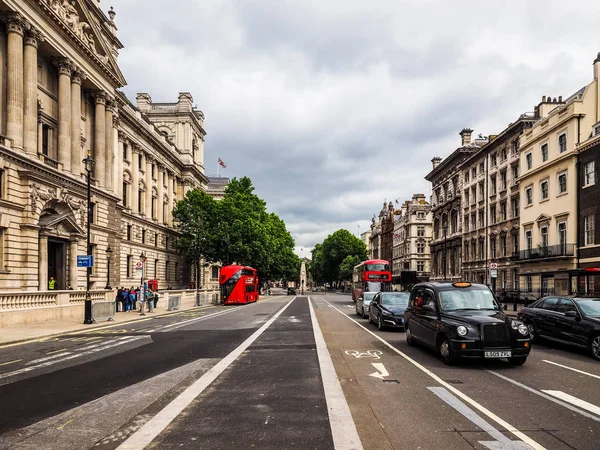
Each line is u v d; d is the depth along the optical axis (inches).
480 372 376.2
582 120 1258.6
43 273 1137.4
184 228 2271.2
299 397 288.4
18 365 435.8
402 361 427.2
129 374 376.5
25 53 1133.7
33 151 1131.3
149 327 815.7
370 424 233.9
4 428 234.5
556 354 486.9
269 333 671.1
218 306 1660.9
